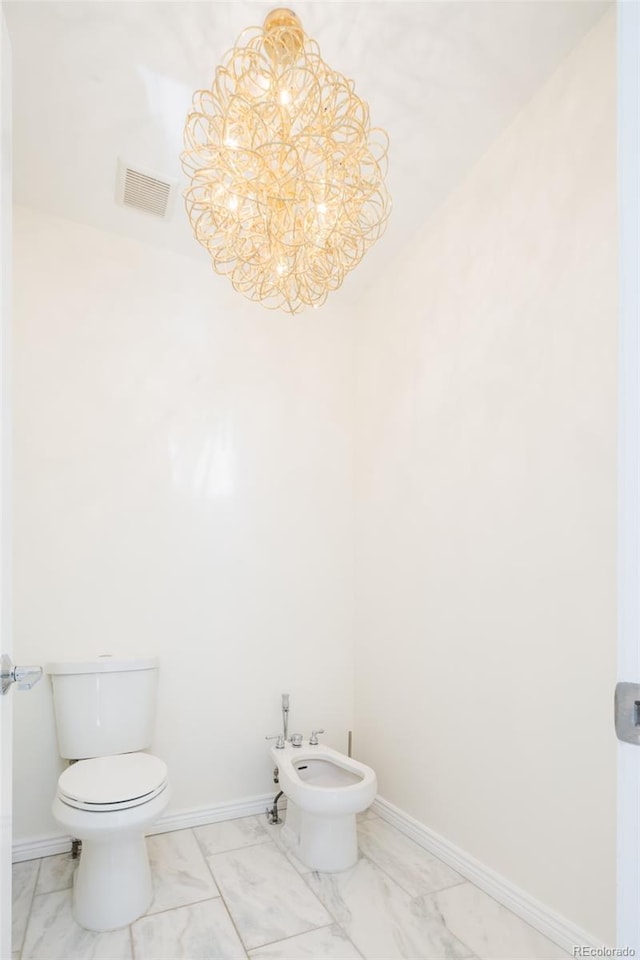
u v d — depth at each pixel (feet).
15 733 7.25
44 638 7.57
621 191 2.55
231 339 9.36
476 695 6.89
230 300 9.41
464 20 5.41
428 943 5.55
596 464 5.48
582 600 5.55
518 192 6.62
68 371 8.10
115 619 8.02
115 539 8.14
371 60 5.82
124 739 7.28
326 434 10.06
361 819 8.52
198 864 7.04
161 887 6.51
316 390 10.05
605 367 5.44
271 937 5.64
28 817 7.22
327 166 5.51
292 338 9.91
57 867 6.97
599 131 5.57
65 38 5.54
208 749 8.47
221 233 6.24
